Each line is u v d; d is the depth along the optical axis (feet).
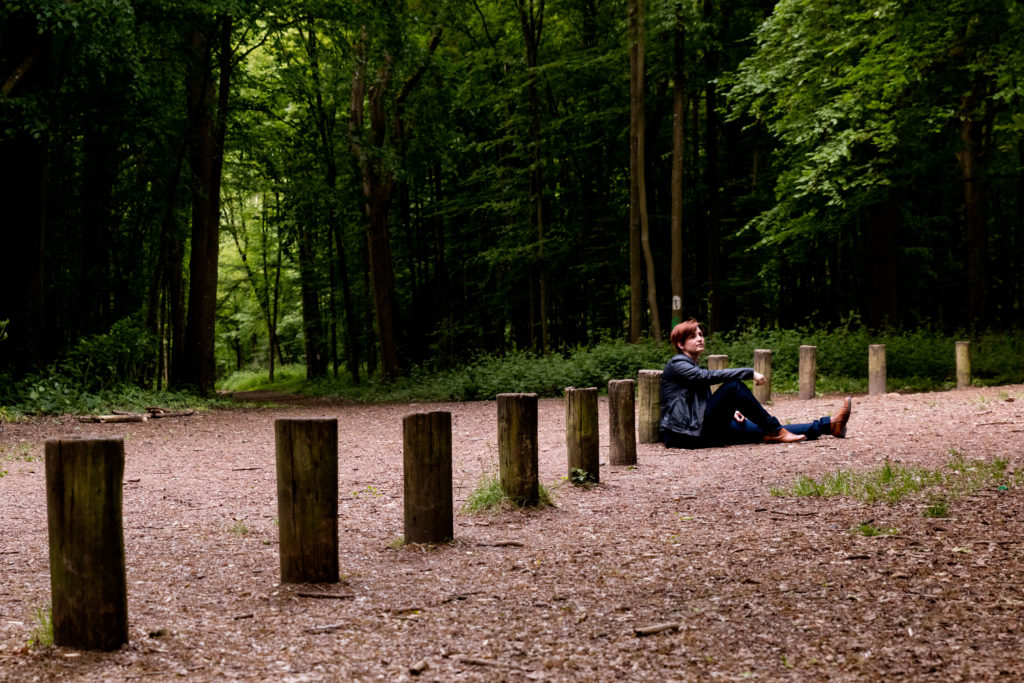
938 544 13.15
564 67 70.44
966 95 52.49
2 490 22.54
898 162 58.18
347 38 70.49
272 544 15.79
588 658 9.59
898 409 34.30
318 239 104.78
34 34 44.47
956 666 8.86
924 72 48.73
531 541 15.25
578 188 82.23
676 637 10.10
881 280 60.95
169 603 12.01
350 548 15.20
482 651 9.95
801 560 12.80
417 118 78.84
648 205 76.28
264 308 136.87
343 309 113.91
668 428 26.43
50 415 42.39
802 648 9.56
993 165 78.95
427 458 15.12
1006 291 92.53
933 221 76.33
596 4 74.18
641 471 22.53
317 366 119.14
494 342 98.32
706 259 82.23
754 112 57.31
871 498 16.47
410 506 15.19
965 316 84.33
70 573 10.00
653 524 16.01
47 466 10.05
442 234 89.25
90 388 48.57
